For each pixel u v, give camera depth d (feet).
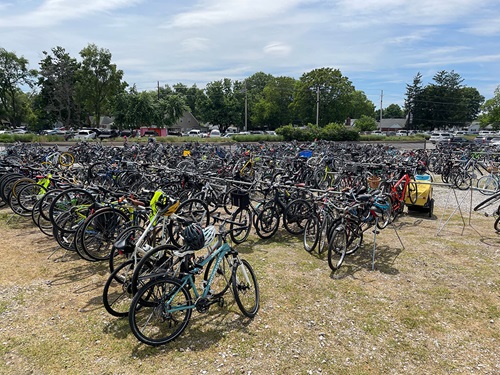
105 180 24.99
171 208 12.68
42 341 10.09
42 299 12.28
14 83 162.50
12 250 16.51
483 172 41.70
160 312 9.96
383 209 16.29
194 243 9.98
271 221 18.66
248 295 12.56
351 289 13.28
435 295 12.84
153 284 9.67
